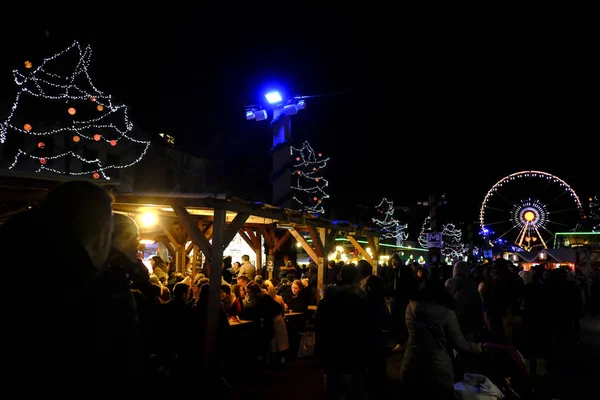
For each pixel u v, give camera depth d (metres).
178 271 10.73
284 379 7.36
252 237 13.32
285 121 12.20
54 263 1.31
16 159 15.07
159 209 7.77
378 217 43.12
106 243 1.46
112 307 1.54
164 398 5.50
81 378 1.38
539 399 6.25
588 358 9.19
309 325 9.78
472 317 7.29
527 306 8.63
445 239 50.12
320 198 30.91
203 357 6.45
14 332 1.26
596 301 17.47
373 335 4.33
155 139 22.88
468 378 4.86
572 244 29.12
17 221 1.37
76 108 17.73
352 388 4.27
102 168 18.73
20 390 1.27
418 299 4.19
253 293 8.05
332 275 12.61
